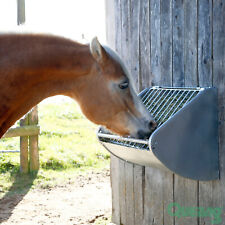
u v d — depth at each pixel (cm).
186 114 279
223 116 290
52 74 229
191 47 312
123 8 390
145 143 268
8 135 602
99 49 225
